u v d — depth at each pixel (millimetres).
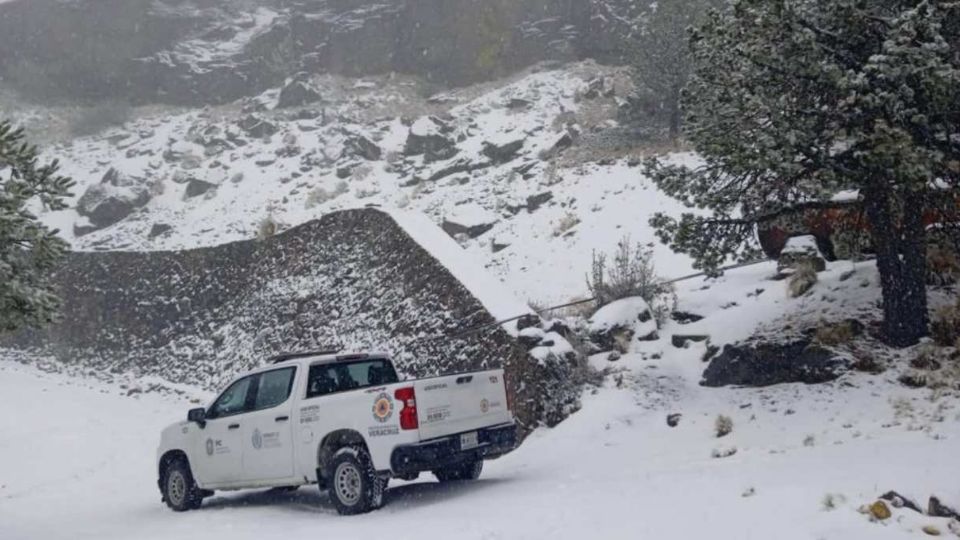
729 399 12297
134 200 32344
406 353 16578
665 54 25531
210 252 25172
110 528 10562
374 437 9359
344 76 40281
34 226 10391
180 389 21797
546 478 10469
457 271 16766
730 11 12102
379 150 31781
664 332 14938
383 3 41188
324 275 20812
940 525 6488
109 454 16812
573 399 13445
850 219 14039
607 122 28750
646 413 12484
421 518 8711
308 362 10492
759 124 11547
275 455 10320
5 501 14062
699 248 12742
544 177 25094
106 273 27734
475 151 29188
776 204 12547
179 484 11531
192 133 37594
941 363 11172
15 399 21766
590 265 19016
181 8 46000
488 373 10312
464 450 9609
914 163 10039
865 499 7168
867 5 11062
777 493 7719
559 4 36469
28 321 10469
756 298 14930
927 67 9781
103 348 26172
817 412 11016
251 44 42781
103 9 44219
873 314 12633
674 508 7758
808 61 10969
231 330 22656
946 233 12555
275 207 29359
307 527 9039
